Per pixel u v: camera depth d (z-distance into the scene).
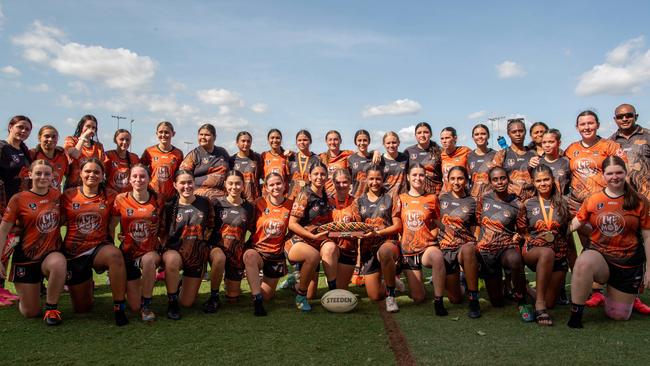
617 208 4.75
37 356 3.86
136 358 3.83
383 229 5.62
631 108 6.08
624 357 3.84
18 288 4.79
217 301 5.34
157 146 7.46
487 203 5.37
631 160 6.09
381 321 4.93
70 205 4.89
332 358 3.83
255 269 5.29
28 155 6.13
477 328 4.68
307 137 8.29
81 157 7.02
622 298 4.86
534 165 6.42
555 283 5.28
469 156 7.57
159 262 5.03
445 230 5.54
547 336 4.41
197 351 3.99
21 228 4.77
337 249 5.69
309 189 5.81
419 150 7.95
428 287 6.71
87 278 5.01
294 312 5.29
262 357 3.85
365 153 8.08
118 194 5.17
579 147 6.24
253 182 7.86
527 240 5.23
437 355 3.90
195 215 5.28
